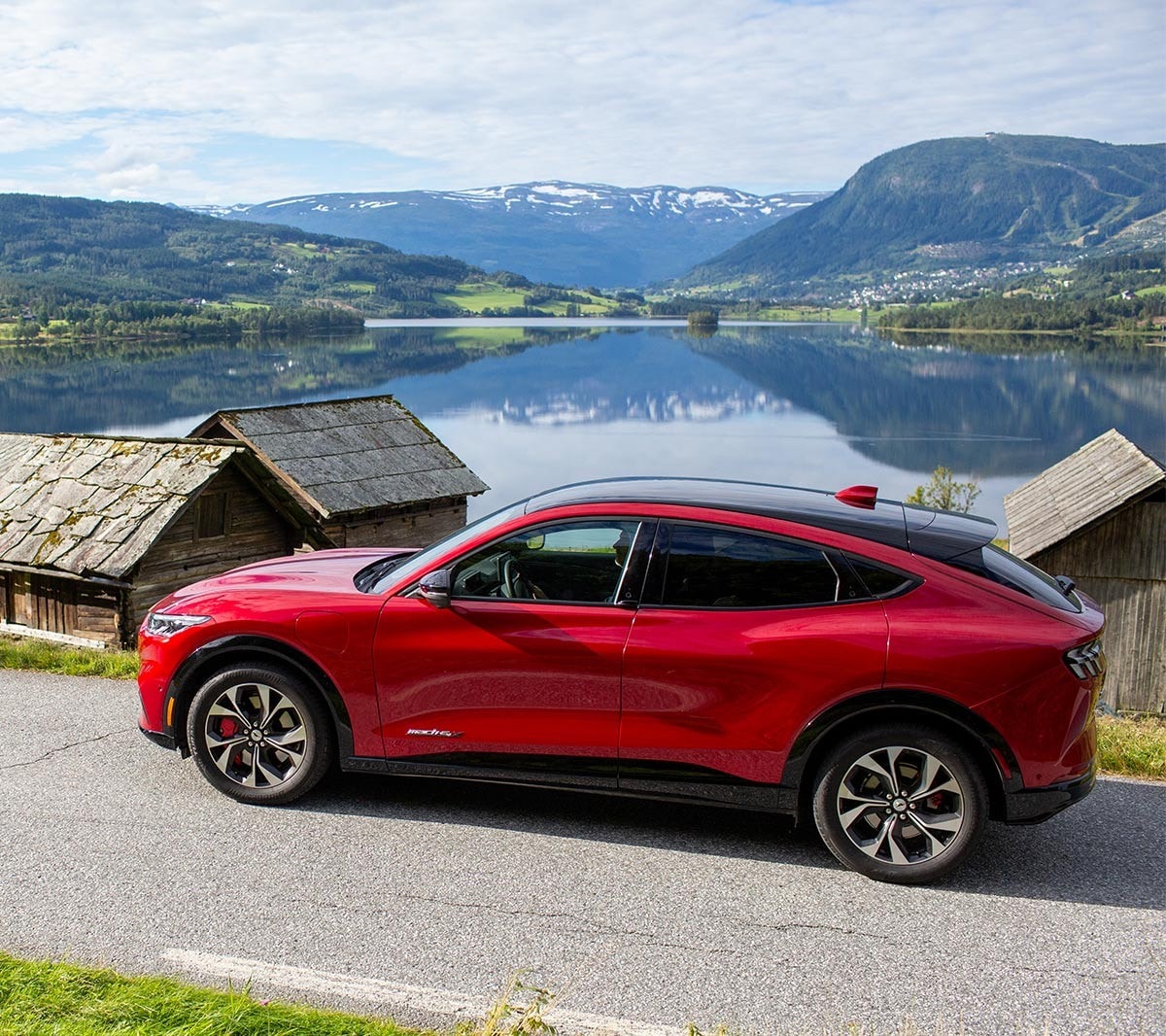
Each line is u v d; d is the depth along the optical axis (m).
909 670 4.81
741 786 5.07
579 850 5.18
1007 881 4.94
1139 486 22.41
